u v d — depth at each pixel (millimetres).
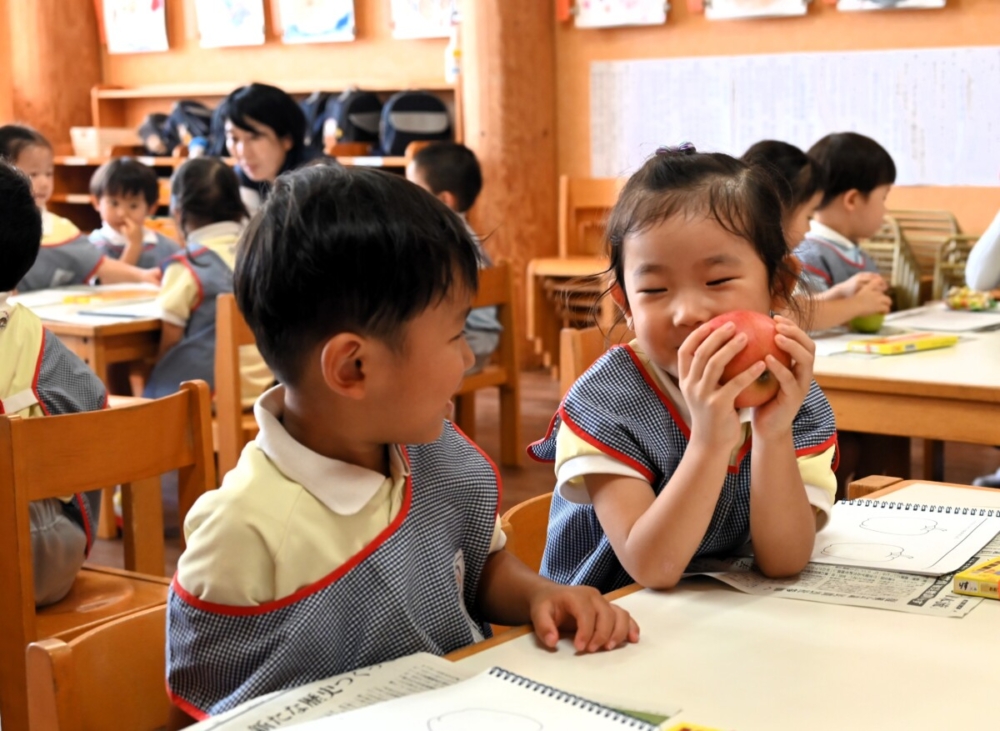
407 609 1006
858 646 973
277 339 965
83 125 7340
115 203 4676
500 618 1115
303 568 962
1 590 1704
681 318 1139
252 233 968
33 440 1709
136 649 1062
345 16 6492
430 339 949
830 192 3195
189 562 965
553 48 5996
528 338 5871
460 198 4211
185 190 3535
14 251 1932
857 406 2238
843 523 1321
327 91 6504
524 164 5836
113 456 1822
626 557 1147
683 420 1245
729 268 1142
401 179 975
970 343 2596
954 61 5105
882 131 5309
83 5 7266
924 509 1356
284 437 980
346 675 901
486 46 5723
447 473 1095
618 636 982
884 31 5246
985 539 1239
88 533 2031
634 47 5820
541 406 5172
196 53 7094
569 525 1339
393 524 1014
